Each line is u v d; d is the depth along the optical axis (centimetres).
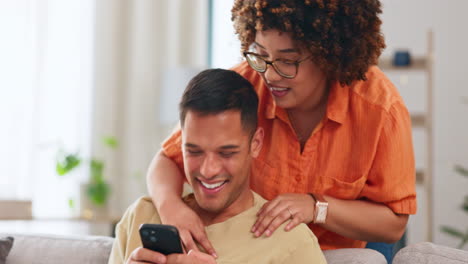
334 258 134
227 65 459
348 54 147
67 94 434
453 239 412
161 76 447
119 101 446
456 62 418
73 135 434
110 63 442
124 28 446
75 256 153
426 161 361
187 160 126
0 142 419
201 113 123
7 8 421
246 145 127
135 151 446
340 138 154
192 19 457
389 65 365
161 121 429
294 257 127
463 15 417
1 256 151
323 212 141
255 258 127
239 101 125
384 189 149
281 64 142
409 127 152
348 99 154
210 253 129
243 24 149
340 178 153
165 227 113
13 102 421
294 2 139
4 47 421
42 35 427
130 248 138
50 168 429
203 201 127
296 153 158
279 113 159
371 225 148
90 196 412
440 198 417
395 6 427
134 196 445
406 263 126
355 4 144
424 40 423
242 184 133
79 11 436
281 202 137
